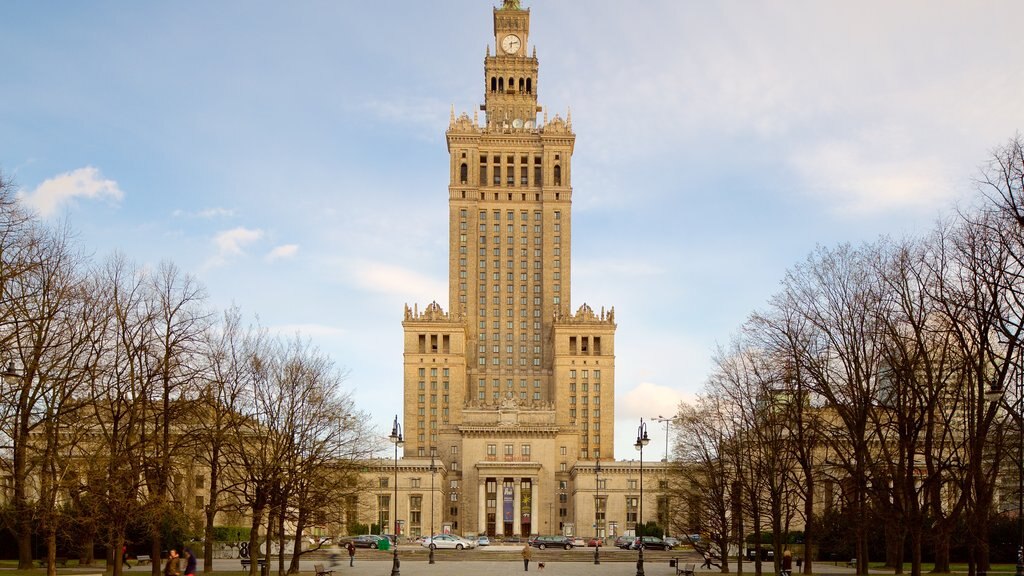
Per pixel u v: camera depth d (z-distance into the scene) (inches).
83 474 2709.2
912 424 2593.5
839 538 4618.6
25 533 3093.0
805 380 3095.5
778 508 3270.2
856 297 2903.5
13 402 2586.1
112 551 3602.4
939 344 2610.7
